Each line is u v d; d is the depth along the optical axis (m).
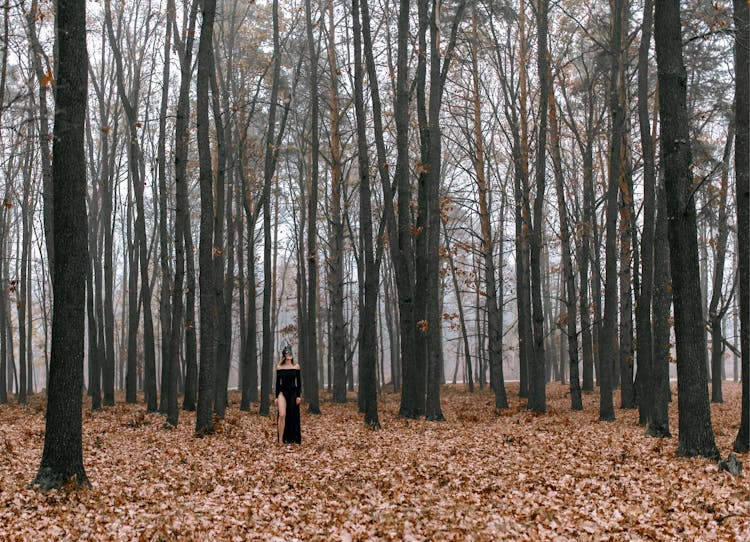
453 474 10.98
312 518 8.44
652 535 7.48
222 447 14.72
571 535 7.50
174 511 8.64
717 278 29.17
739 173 13.54
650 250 20.14
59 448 9.93
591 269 36.28
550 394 34.72
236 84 32.53
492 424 19.42
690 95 26.48
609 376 20.75
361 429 18.19
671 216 12.45
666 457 12.51
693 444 12.38
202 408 17.03
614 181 21.03
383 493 9.84
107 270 29.50
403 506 8.89
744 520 7.94
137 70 30.41
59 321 10.02
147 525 8.02
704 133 30.34
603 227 31.73
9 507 8.70
